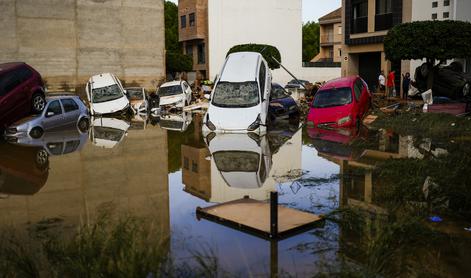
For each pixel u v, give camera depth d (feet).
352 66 111.45
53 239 18.61
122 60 124.06
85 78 119.14
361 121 62.23
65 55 116.06
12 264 16.02
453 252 17.54
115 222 22.03
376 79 107.96
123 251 14.88
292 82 155.63
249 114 59.06
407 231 19.08
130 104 92.79
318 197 26.16
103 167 36.58
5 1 108.27
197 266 16.51
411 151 39.63
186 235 19.98
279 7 184.55
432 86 77.97
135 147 47.14
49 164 37.78
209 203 25.79
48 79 114.52
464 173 26.78
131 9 123.95
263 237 19.62
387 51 78.89
